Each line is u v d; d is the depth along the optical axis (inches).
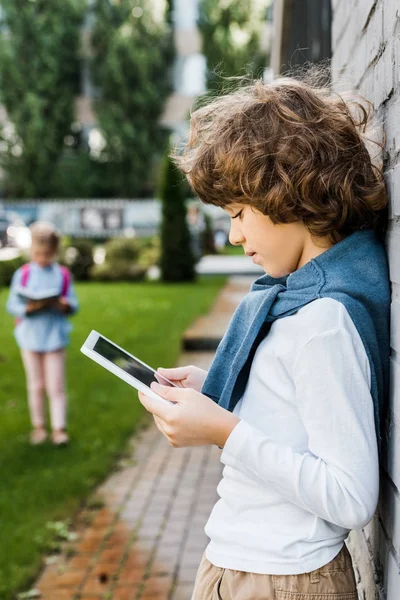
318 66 73.7
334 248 54.4
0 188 1301.7
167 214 692.7
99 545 148.6
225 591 54.7
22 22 1246.3
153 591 129.3
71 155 1301.7
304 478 49.4
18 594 128.3
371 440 49.7
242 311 60.2
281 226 54.7
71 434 223.6
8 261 652.7
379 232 58.9
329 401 49.5
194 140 59.6
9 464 197.0
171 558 142.1
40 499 171.2
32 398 214.5
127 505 170.4
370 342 52.5
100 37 1262.3
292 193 52.1
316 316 51.3
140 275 717.3
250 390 55.6
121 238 754.8
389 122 56.1
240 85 70.9
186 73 1309.1
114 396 271.7
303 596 52.5
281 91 56.0
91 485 181.6
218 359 60.2
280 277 59.2
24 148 1263.5
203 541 149.5
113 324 438.3
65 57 1263.5
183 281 693.9
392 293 53.9
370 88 64.1
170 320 450.9
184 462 201.9
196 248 871.7
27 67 1256.8
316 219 53.4
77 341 383.2
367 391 50.1
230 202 55.6
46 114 1272.1
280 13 198.2
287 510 54.0
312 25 203.8
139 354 346.9
